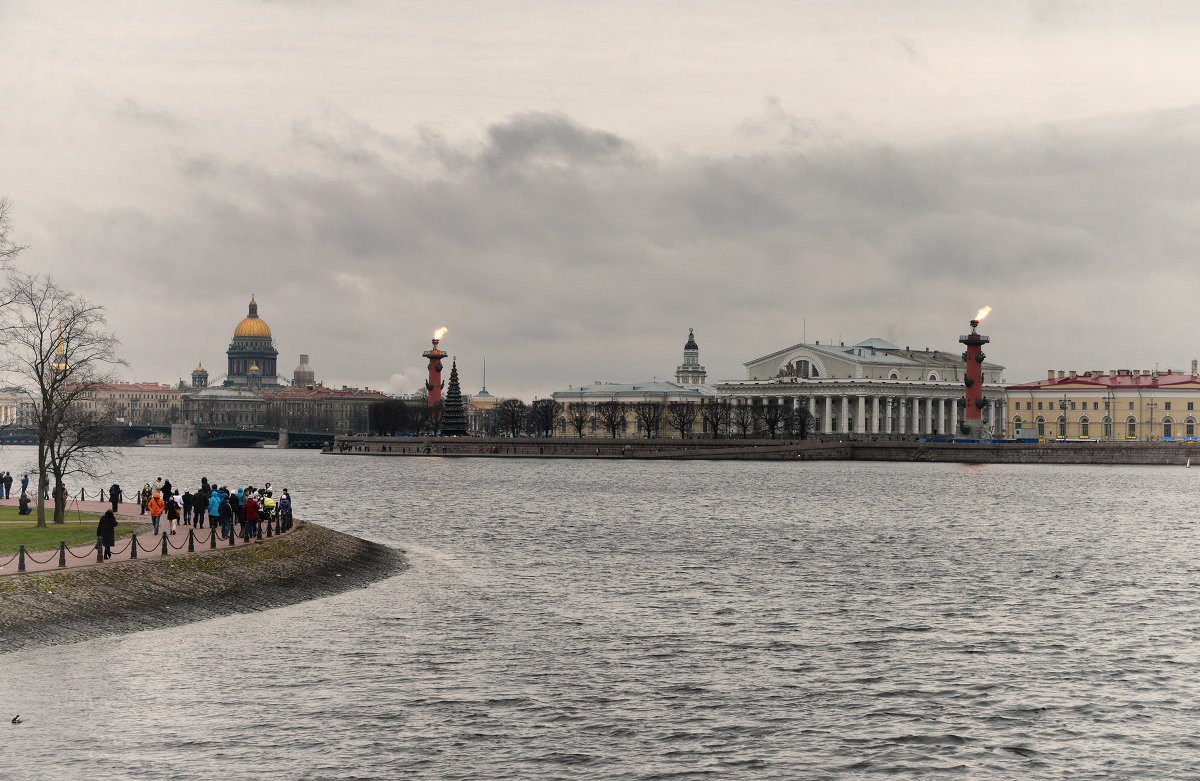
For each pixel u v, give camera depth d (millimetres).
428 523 139000
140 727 50625
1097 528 135500
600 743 50156
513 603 79312
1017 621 75438
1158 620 76062
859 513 156250
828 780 46750
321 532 97938
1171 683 59875
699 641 68312
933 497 185750
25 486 107688
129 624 66312
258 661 60938
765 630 71750
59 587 67062
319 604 76000
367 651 63812
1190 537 126000
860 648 67062
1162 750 50094
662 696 56750
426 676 59312
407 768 47031
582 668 61500
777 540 121938
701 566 100312
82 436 101312
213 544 81000
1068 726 53062
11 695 54125
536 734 51062
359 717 52719
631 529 133250
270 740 49625
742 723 53000
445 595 81625
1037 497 185750
